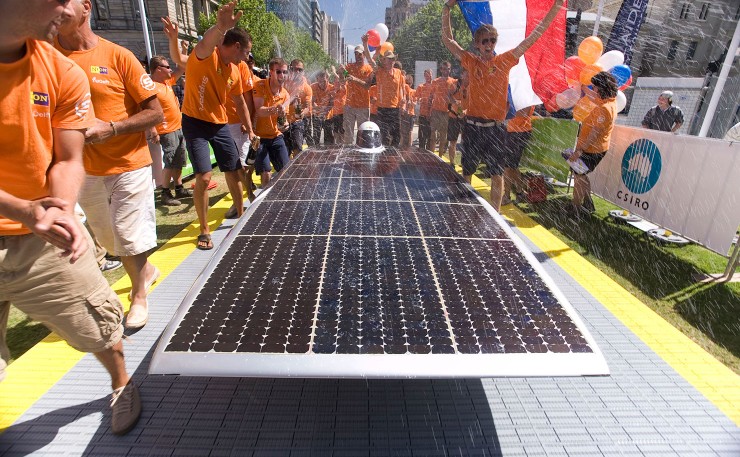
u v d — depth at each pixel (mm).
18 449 1637
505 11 5766
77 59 2133
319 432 1717
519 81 6094
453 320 1440
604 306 2781
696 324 2883
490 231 2195
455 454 1633
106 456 1606
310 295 1582
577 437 1723
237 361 1260
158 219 4727
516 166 5086
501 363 1259
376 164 3625
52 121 1379
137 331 2400
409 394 1933
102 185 2305
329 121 8609
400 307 1508
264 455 1610
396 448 1650
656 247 4219
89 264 1537
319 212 2434
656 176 4332
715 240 3662
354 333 1369
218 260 1848
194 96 3406
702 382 2082
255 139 4176
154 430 1722
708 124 4941
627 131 4730
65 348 2256
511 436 1721
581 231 4629
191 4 27547
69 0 1197
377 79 7113
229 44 3426
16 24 1138
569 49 6492
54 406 1850
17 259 1355
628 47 5391
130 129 2184
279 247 1978
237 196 4098
